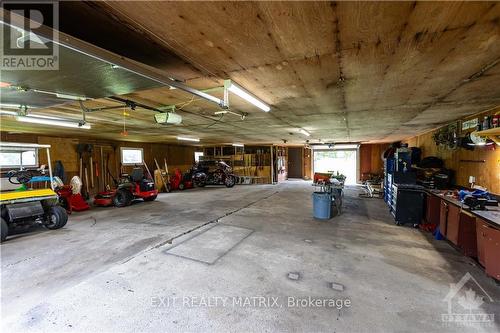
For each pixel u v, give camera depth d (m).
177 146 12.46
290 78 2.46
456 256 3.11
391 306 2.05
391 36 1.61
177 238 3.84
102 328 1.79
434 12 1.33
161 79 2.05
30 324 1.83
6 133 6.26
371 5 1.28
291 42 1.71
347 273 2.65
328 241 3.70
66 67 1.73
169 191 9.51
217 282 2.46
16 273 2.67
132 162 9.84
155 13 1.36
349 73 2.31
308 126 5.92
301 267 2.80
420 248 3.40
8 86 2.13
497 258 2.32
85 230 4.32
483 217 2.61
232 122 5.30
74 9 1.32
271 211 5.86
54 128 5.75
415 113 4.17
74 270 2.74
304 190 9.74
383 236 3.94
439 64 2.08
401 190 4.53
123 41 1.70
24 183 4.39
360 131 6.95
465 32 1.54
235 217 5.26
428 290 2.30
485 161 3.61
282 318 1.90
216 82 2.58
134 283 2.43
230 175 11.07
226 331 1.76
